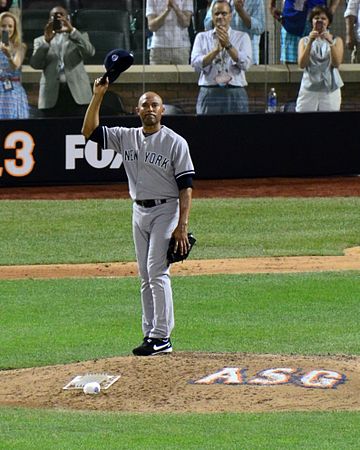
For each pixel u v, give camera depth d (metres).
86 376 29.58
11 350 36.72
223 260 57.31
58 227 67.00
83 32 79.81
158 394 28.19
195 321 41.06
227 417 25.20
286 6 80.12
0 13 78.56
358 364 31.19
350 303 44.44
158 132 32.22
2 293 47.91
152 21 79.94
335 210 71.31
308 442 22.25
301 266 55.09
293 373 29.72
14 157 79.06
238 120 80.44
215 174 80.62
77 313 43.28
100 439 22.66
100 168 79.81
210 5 80.12
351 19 80.75
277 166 81.00
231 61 79.94
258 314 42.41
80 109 80.25
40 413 26.11
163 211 32.31
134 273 54.09
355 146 81.31
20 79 79.31
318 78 80.75
